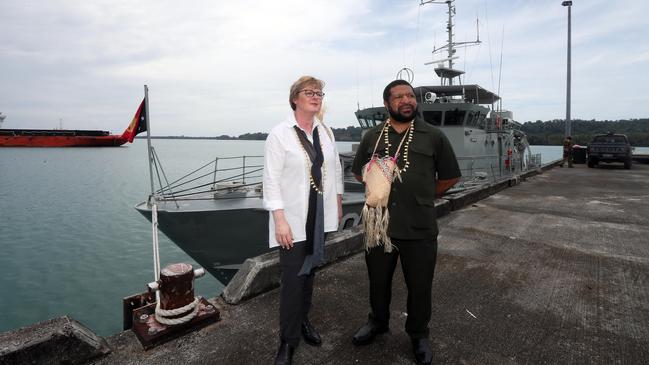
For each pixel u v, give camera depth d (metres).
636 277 3.71
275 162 2.06
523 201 8.56
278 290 3.21
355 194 7.60
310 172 2.11
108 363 2.18
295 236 2.09
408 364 2.21
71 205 25.67
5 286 11.38
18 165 64.12
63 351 2.07
